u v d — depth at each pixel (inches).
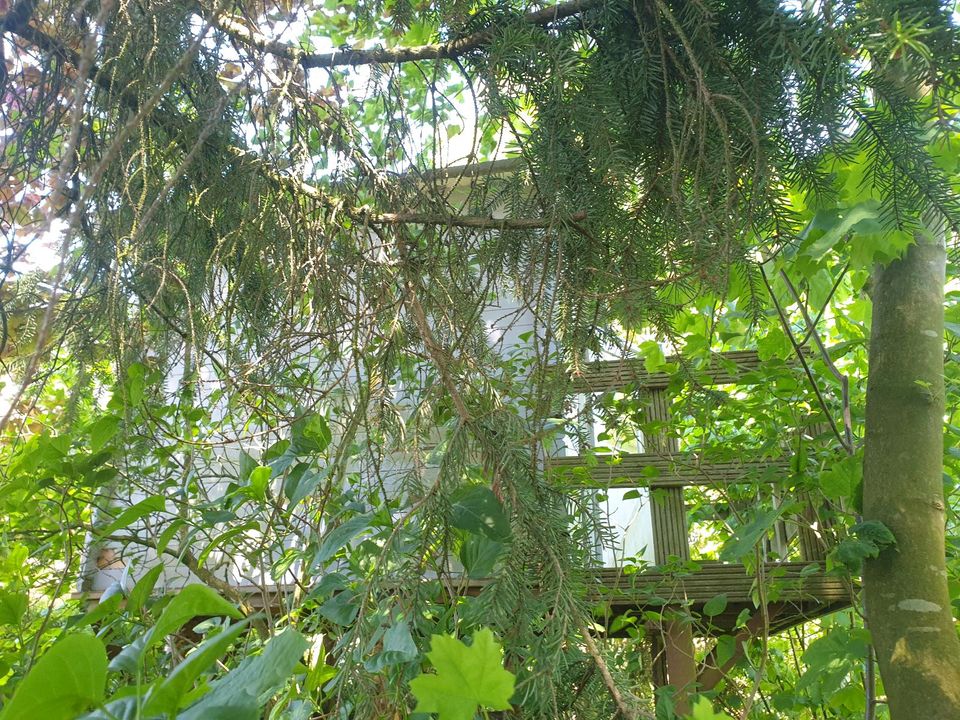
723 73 40.3
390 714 33.8
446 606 49.5
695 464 90.1
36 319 54.7
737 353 93.3
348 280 47.3
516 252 46.8
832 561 68.5
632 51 43.4
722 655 85.8
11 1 47.1
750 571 80.7
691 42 40.3
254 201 47.1
